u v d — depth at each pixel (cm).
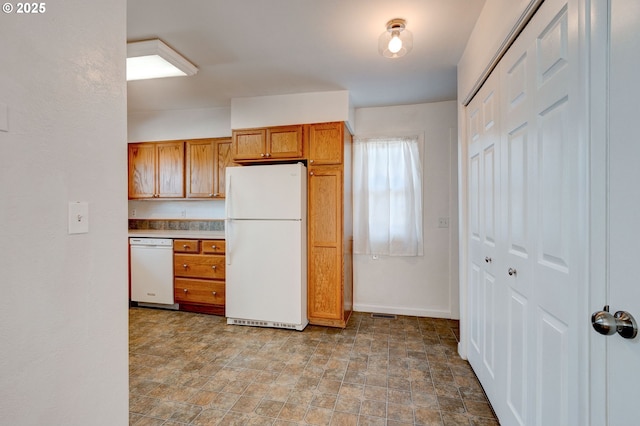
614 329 71
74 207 93
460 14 178
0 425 75
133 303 367
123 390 110
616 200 74
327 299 299
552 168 105
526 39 124
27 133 80
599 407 80
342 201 295
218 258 331
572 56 91
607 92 76
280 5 169
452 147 324
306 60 236
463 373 210
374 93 303
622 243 72
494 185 164
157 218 411
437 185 328
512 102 139
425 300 332
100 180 102
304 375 209
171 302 345
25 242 80
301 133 302
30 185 81
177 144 373
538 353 116
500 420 157
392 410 172
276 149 307
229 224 303
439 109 327
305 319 300
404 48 190
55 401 87
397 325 303
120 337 109
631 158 69
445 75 262
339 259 296
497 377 162
